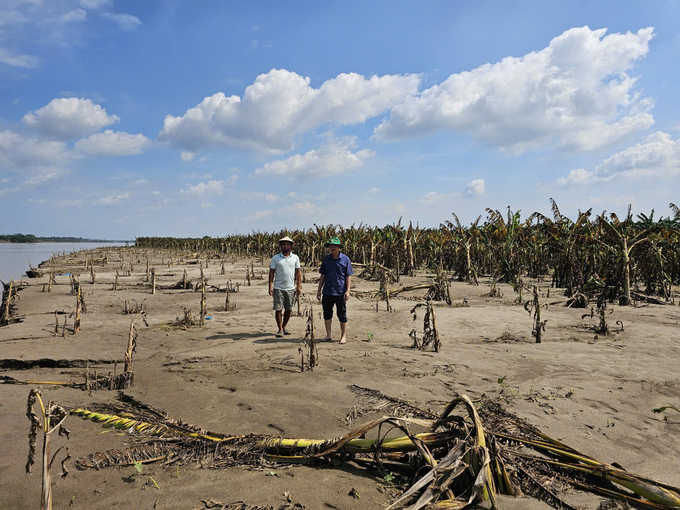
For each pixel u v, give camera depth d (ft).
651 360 19.93
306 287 49.01
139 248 200.75
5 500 8.23
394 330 27.25
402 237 68.85
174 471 9.57
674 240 48.78
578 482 9.02
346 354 20.75
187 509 7.98
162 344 22.80
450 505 7.75
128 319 30.45
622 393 15.33
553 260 56.29
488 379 16.80
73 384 16.06
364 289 49.44
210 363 19.20
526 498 8.50
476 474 8.29
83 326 27.55
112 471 9.48
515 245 60.54
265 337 24.63
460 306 37.42
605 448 11.09
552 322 30.07
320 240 87.71
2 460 9.90
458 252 65.87
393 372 17.69
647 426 12.59
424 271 76.48
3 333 25.26
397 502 7.64
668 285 46.01
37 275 66.39
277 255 25.26
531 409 13.62
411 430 11.57
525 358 20.17
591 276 47.57
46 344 22.36
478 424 8.77
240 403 14.02
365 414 12.93
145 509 7.98
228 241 145.79
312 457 9.96
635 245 41.34
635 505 8.23
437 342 21.52
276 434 11.57
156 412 13.05
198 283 50.88
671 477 9.70
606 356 20.68
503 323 29.50
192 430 11.51
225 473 9.49
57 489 8.66
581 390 15.56
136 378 17.02
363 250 76.02
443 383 16.19
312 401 14.12
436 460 9.20
